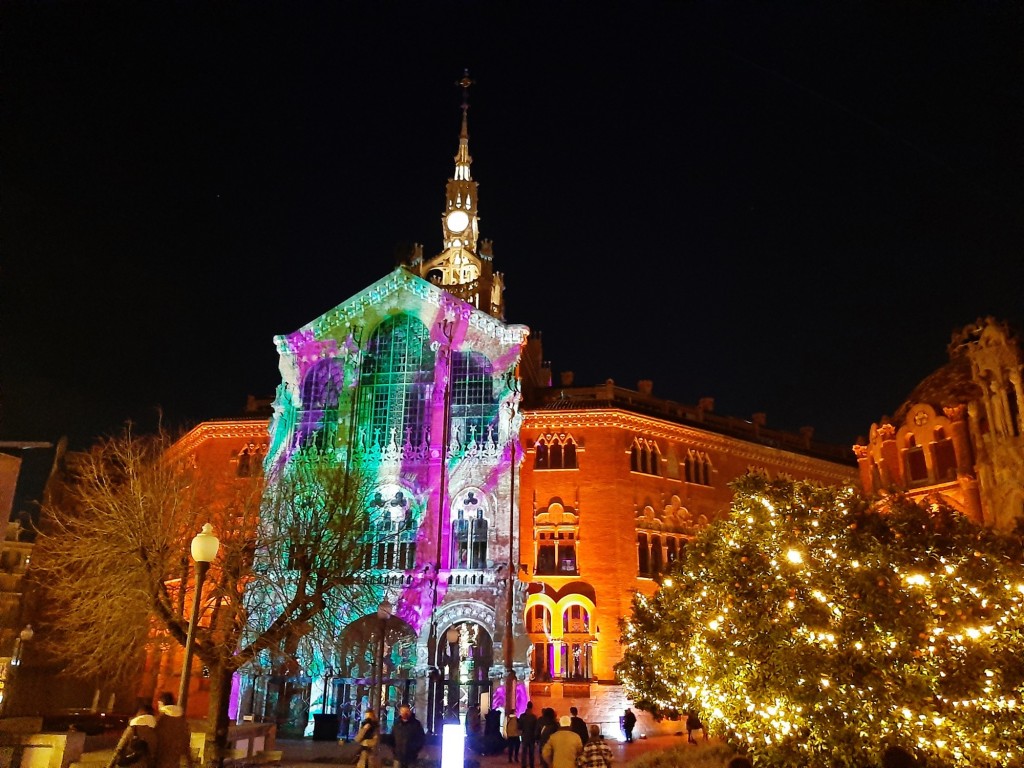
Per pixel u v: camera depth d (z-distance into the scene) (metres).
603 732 47.72
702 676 24.81
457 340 56.81
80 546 36.78
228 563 33.72
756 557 22.83
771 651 20.53
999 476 41.56
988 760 18.06
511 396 54.00
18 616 59.53
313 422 56.78
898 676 18.78
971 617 19.27
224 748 29.12
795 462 64.81
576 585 52.09
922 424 48.75
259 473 42.75
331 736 45.38
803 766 20.27
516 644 47.12
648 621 37.94
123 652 37.19
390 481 53.12
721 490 59.59
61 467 62.50
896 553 20.44
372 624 49.38
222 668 30.27
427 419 54.84
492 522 51.19
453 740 20.03
